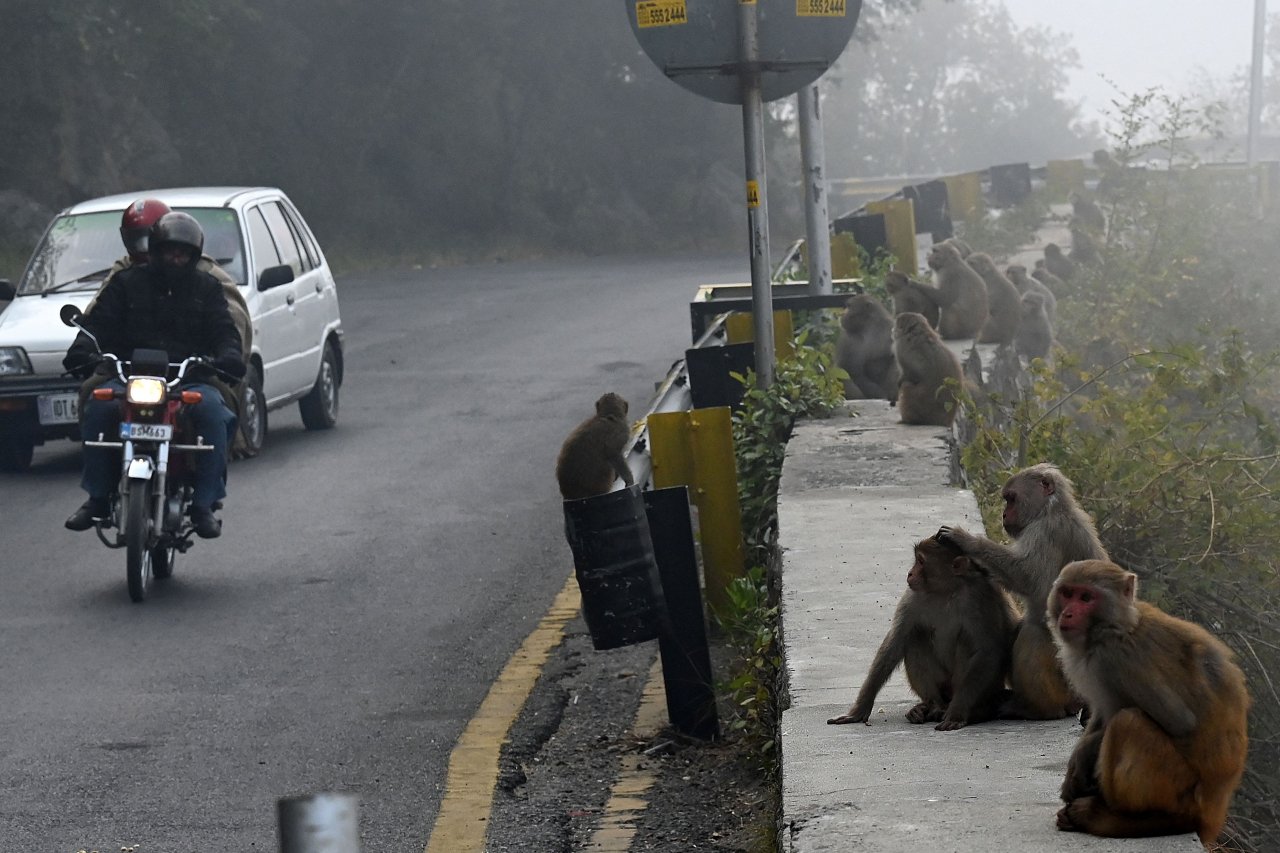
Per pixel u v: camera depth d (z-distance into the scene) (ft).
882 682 19.80
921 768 17.46
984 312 55.57
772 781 23.65
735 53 35.70
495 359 81.51
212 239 56.03
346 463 54.49
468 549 42.63
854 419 39.11
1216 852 23.61
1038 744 18.19
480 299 117.91
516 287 129.18
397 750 27.89
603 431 37.19
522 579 39.65
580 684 31.76
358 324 100.99
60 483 52.16
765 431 37.76
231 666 32.99
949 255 55.52
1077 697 19.35
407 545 43.11
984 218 102.42
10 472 54.19
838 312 52.31
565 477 37.29
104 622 36.35
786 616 24.12
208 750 27.94
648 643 34.45
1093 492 34.99
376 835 24.03
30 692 31.40
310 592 38.68
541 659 33.32
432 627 35.70
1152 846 14.53
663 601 27.71
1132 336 66.23
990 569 19.34
